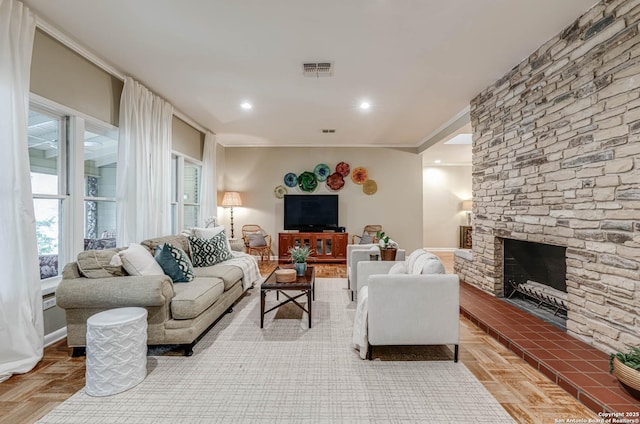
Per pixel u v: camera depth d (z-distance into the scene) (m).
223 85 3.61
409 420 1.65
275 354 2.40
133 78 3.44
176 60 3.03
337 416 1.68
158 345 2.48
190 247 3.71
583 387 1.81
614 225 2.13
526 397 1.85
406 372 2.14
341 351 2.46
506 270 3.63
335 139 6.42
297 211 6.72
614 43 2.12
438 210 8.48
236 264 3.74
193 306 2.35
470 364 2.25
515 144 3.21
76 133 2.84
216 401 1.81
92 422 1.63
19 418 1.66
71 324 2.29
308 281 3.06
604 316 2.22
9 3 2.10
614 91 2.13
